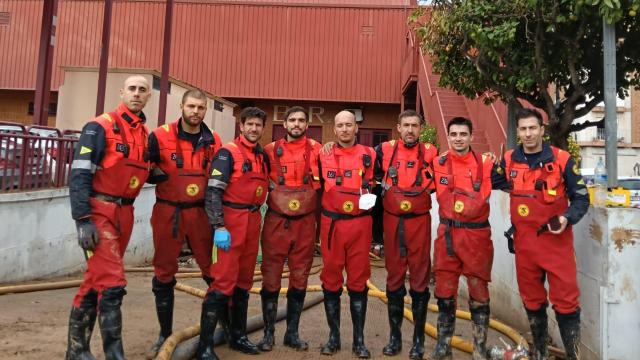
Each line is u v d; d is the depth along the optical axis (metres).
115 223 3.07
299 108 3.84
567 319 3.22
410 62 13.99
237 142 3.68
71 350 3.09
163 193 3.56
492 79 5.57
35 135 6.28
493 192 5.82
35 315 4.67
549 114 5.41
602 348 3.46
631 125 17.78
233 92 15.87
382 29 15.90
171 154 3.51
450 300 3.63
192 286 6.68
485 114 9.43
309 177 3.88
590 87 5.36
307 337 4.45
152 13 16.06
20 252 5.98
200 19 16.08
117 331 2.95
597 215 3.59
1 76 16.08
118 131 3.10
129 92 3.18
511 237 3.73
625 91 5.82
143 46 15.96
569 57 5.04
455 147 3.61
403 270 3.84
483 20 5.20
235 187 3.59
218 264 3.52
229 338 3.94
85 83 10.97
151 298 5.73
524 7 4.81
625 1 4.05
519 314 4.92
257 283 6.97
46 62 10.13
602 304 3.47
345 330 4.73
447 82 6.16
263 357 3.78
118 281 2.97
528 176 3.34
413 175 3.77
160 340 3.71
